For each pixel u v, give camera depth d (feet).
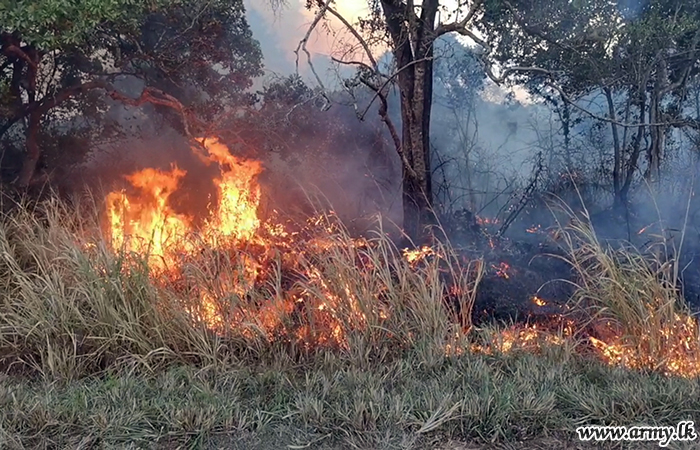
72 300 14.69
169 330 14.66
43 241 17.21
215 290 15.47
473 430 11.52
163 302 14.94
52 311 14.73
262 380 13.34
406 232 24.59
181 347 14.62
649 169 26.94
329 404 12.26
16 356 14.21
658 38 23.48
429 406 11.98
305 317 15.53
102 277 15.11
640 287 15.70
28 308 14.71
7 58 24.41
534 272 21.86
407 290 15.67
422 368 14.17
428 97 24.84
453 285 18.31
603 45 23.73
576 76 25.03
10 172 26.84
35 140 25.35
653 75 25.96
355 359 14.23
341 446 11.20
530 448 11.23
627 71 25.04
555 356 14.89
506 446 11.25
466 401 12.06
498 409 11.83
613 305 15.62
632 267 16.07
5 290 15.99
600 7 22.81
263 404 12.41
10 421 11.34
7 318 15.07
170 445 11.09
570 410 12.23
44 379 13.39
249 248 19.83
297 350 14.87
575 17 22.90
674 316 15.16
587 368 14.32
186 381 13.43
